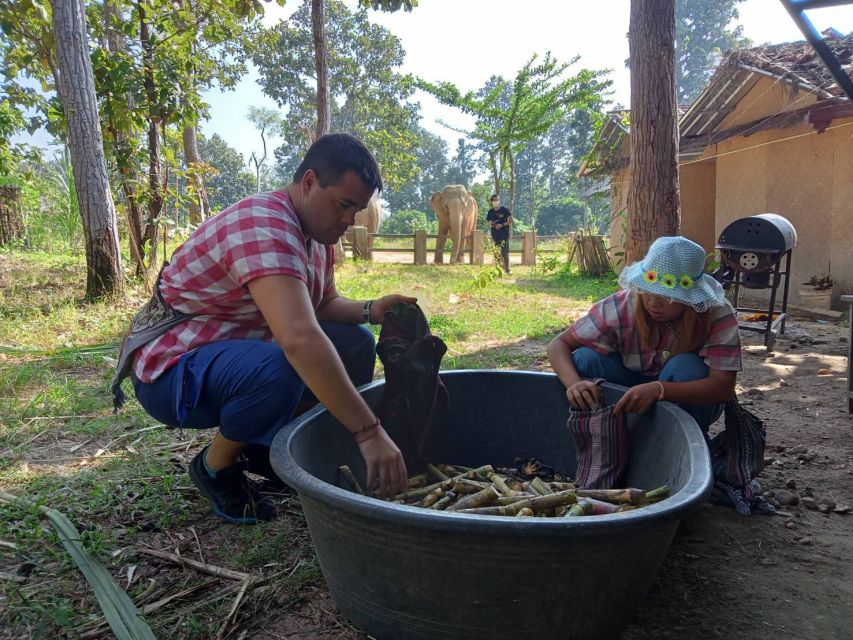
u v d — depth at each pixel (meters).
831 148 8.59
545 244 25.50
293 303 1.91
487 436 2.85
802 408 4.04
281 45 42.03
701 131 10.95
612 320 2.60
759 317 6.99
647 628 1.93
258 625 1.91
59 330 6.00
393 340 2.47
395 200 75.25
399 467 1.89
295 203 2.14
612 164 13.29
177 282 2.22
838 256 8.46
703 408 2.49
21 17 8.73
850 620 1.97
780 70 8.69
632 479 2.41
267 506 2.53
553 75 18.02
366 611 1.75
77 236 13.03
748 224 5.85
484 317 7.32
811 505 2.71
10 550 2.27
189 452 3.20
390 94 44.34
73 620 1.89
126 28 8.88
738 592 2.10
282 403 2.26
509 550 1.47
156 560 2.22
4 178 13.38
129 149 8.57
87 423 3.57
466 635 1.61
